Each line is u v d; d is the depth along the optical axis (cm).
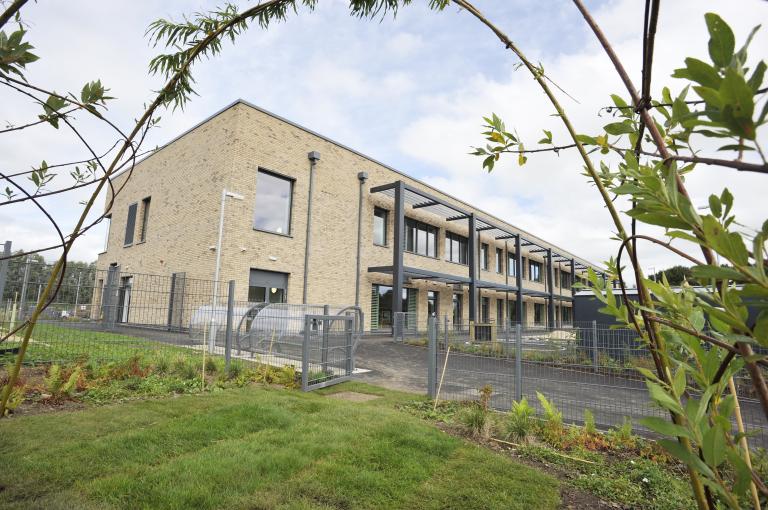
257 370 780
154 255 1728
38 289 650
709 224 54
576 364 742
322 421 478
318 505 291
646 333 97
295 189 1611
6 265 614
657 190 65
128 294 794
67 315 688
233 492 299
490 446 449
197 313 964
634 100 93
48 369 598
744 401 296
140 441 381
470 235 2266
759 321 57
